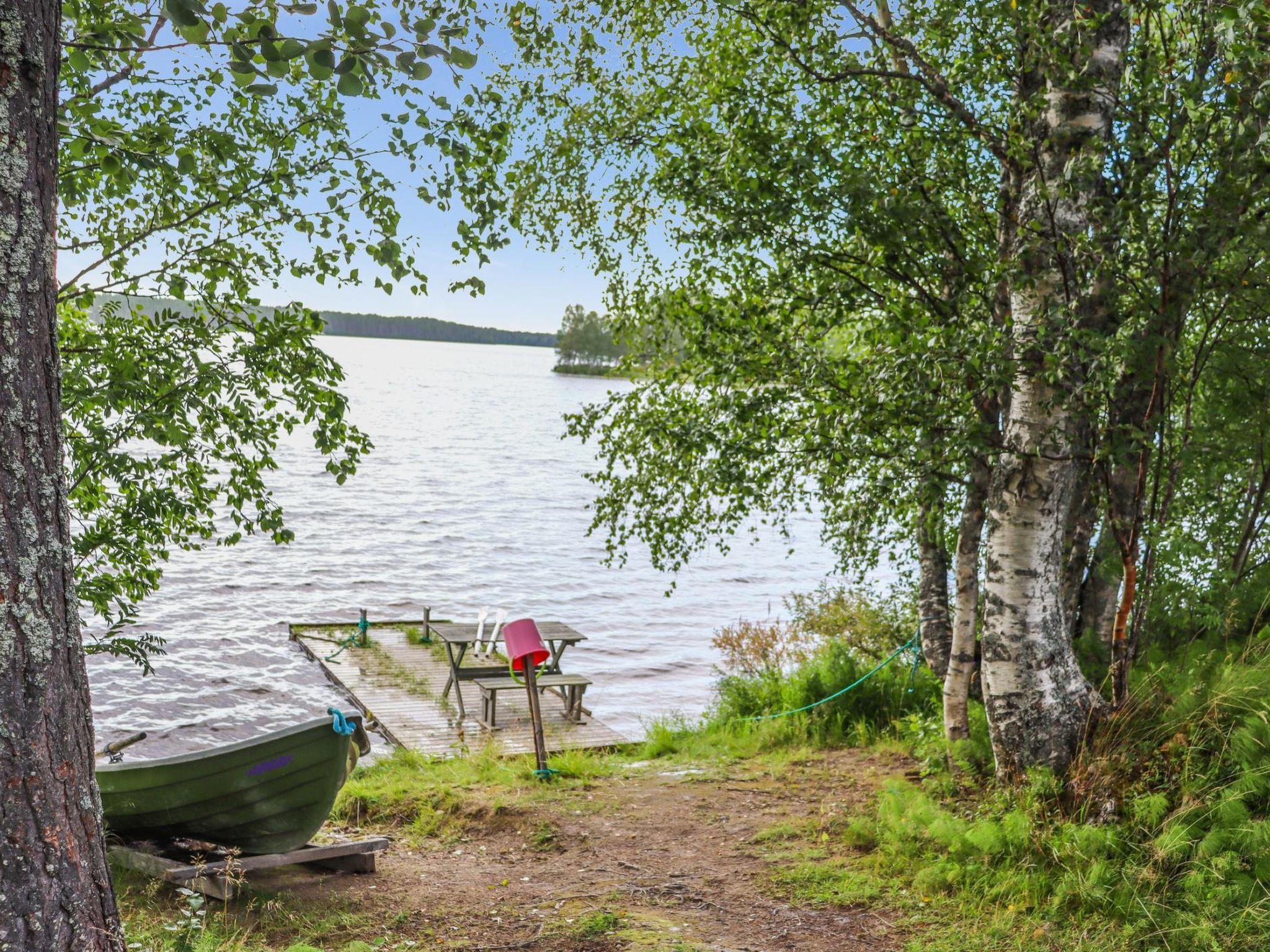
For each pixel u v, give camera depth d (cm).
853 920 510
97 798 273
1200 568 718
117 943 274
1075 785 568
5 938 249
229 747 568
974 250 683
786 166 645
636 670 1956
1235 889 449
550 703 1397
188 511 652
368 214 605
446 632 1338
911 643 984
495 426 8944
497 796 781
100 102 536
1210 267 507
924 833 584
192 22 343
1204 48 488
